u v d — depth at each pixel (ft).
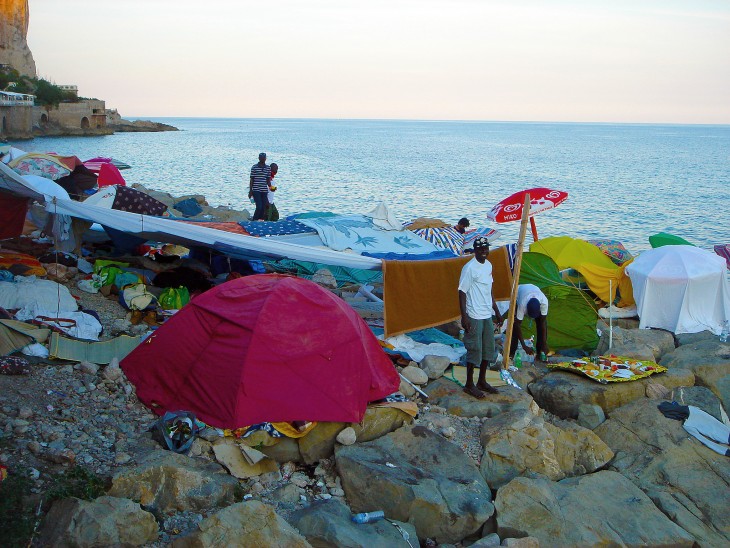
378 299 42.39
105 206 43.73
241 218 72.02
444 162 255.70
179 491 22.16
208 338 27.14
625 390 32.07
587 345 38.34
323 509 22.36
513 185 170.50
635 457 28.76
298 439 25.81
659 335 40.75
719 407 32.12
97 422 25.32
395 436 26.66
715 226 112.88
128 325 34.35
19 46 375.86
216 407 25.96
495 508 23.94
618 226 110.52
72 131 358.23
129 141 330.34
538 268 39.14
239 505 20.57
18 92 322.34
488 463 26.40
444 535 23.39
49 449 22.82
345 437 25.80
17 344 28.81
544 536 23.26
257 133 620.90
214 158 226.38
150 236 38.75
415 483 23.93
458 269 35.19
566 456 28.09
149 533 20.48
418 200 134.41
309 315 27.40
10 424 23.67
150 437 25.13
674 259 43.21
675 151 384.06
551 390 32.30
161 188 131.85
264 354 26.12
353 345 27.55
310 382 26.35
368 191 146.30
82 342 29.78
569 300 37.99
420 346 35.78
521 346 36.27
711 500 26.40
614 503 25.34
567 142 513.45
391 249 42.39
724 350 37.40
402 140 492.13
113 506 20.30
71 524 19.54
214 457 24.50
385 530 22.27
